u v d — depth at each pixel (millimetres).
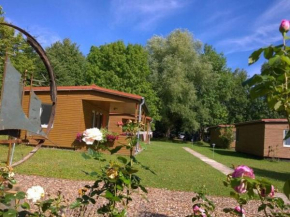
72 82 36750
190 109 34594
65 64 37406
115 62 33812
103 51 35000
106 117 21641
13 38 18906
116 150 2477
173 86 31047
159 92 33094
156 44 33656
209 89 36156
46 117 15297
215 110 38531
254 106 44344
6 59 3830
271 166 15359
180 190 6867
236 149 27156
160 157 15414
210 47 42938
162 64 32656
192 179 8602
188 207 5336
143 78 33781
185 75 32469
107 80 33688
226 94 40750
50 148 14930
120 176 2141
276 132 19422
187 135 45469
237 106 45125
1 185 2357
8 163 4090
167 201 5703
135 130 2844
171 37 33062
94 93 15289
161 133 42500
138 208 5098
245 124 23750
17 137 4109
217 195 6523
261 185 1676
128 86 33312
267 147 19422
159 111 33562
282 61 1538
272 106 1601
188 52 32719
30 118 4355
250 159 19000
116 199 2076
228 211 2340
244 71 47719
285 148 19203
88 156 2293
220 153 22672
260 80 1609
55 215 2252
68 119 15211
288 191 1598
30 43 4457
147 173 9156
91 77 34500
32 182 6574
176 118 36219
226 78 40719
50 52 36562
